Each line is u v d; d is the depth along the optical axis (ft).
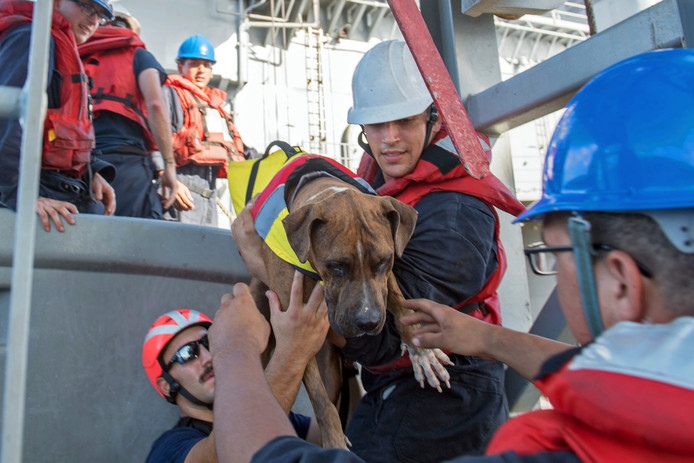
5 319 8.62
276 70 22.34
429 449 7.21
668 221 2.58
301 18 22.44
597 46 8.19
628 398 2.32
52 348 8.82
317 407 7.20
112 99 14.48
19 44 8.98
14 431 2.48
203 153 17.24
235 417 3.48
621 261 2.68
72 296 9.04
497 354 5.05
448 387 7.04
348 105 23.41
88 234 9.12
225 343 4.40
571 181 3.00
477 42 10.77
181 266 9.71
